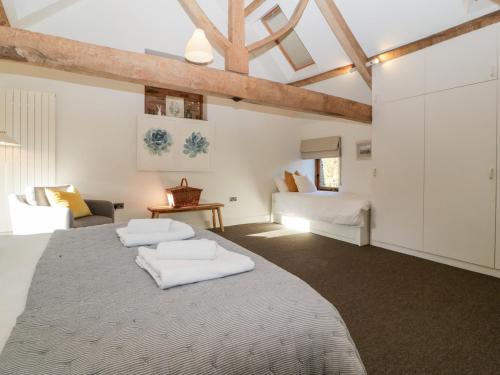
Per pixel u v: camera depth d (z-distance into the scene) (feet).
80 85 12.51
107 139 13.15
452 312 6.73
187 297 3.04
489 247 9.18
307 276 9.00
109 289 3.23
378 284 8.39
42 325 2.48
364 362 4.98
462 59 9.66
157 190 14.42
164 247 4.03
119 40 13.01
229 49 9.33
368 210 12.73
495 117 8.96
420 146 10.90
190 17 14.46
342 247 12.32
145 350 2.24
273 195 17.76
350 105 11.98
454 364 4.94
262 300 3.01
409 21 10.55
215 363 2.30
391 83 11.82
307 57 15.56
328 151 17.56
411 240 11.24
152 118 14.06
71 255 4.44
